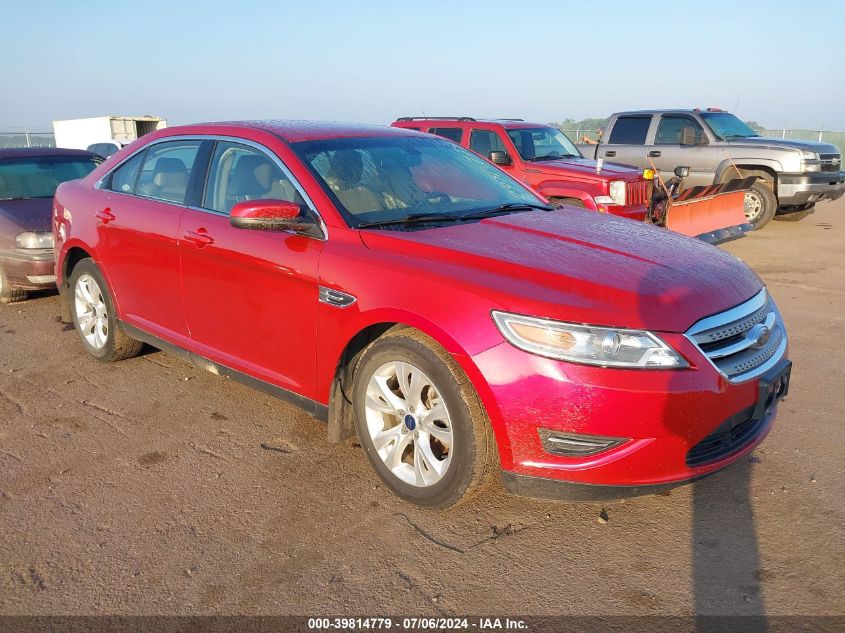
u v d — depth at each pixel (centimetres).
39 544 308
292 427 421
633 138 1300
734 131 1250
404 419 328
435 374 305
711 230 916
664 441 281
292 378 374
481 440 300
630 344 277
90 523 323
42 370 516
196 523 323
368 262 331
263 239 375
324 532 316
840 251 1007
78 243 511
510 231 360
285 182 382
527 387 281
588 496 289
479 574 288
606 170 908
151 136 487
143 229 449
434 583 283
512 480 295
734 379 296
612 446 282
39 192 772
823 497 341
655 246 351
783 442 397
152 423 427
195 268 416
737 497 343
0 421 431
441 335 298
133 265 465
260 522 324
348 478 363
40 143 3184
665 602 271
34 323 639
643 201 893
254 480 361
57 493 349
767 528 317
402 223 364
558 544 308
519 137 1013
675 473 289
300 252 357
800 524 320
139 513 331
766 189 1168
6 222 682
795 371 507
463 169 444
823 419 426
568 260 318
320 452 390
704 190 904
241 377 406
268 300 375
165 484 357
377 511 333
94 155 859
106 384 488
